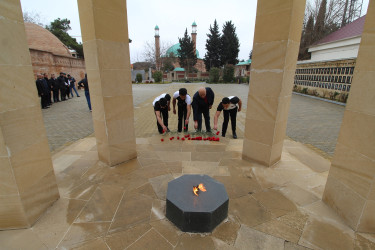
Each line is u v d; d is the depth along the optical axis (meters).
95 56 2.70
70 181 2.82
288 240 1.87
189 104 4.64
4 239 1.86
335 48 15.90
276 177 2.97
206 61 41.53
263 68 2.97
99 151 3.36
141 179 2.89
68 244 1.81
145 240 1.85
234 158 3.61
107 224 2.04
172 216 2.03
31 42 18.25
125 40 2.96
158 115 4.46
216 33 39.09
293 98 13.18
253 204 2.37
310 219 2.13
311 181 2.88
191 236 1.90
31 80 1.94
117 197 2.48
